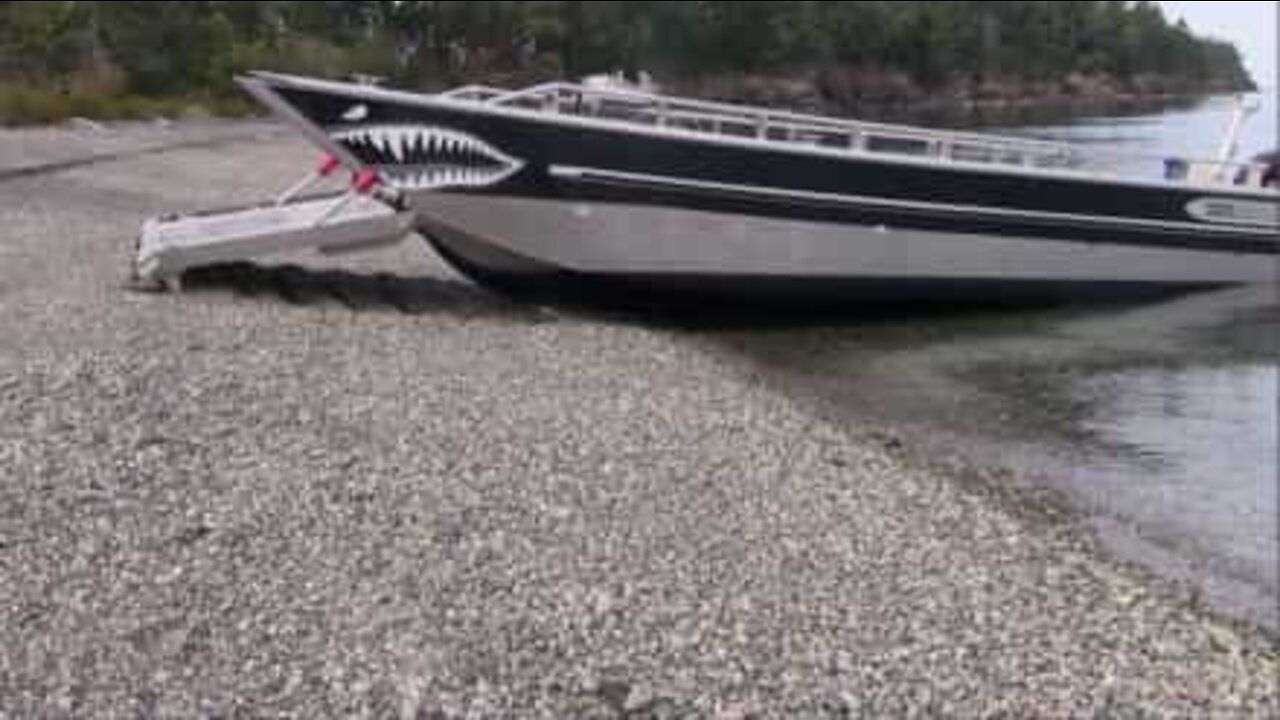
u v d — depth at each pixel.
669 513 8.55
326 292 14.89
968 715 6.30
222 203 21.89
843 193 16.00
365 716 5.68
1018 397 14.12
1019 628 7.41
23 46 44.72
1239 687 7.08
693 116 15.52
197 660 5.99
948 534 8.98
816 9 114.12
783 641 6.82
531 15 90.38
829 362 15.20
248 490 8.00
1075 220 17.64
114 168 25.39
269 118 48.53
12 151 25.77
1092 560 9.05
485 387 11.22
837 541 8.45
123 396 9.57
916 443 11.96
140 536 7.19
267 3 71.50
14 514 7.30
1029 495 10.62
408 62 82.31
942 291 17.09
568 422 10.44
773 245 15.84
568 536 7.90
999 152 17.53
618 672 6.29
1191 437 12.80
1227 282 18.98
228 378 10.41
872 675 6.58
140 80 49.97
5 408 9.01
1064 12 134.25
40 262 14.86
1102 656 7.21
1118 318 18.28
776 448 10.57
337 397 10.26
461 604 6.79
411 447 9.20
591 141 14.84
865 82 113.31
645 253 15.40
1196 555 9.61
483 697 5.93
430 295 15.59
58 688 5.66
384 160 14.41
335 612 6.55
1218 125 67.00
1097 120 78.81
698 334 16.28
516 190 14.77
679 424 10.88
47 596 6.43
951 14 122.25
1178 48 146.00
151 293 13.56
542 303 15.88
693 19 105.31
